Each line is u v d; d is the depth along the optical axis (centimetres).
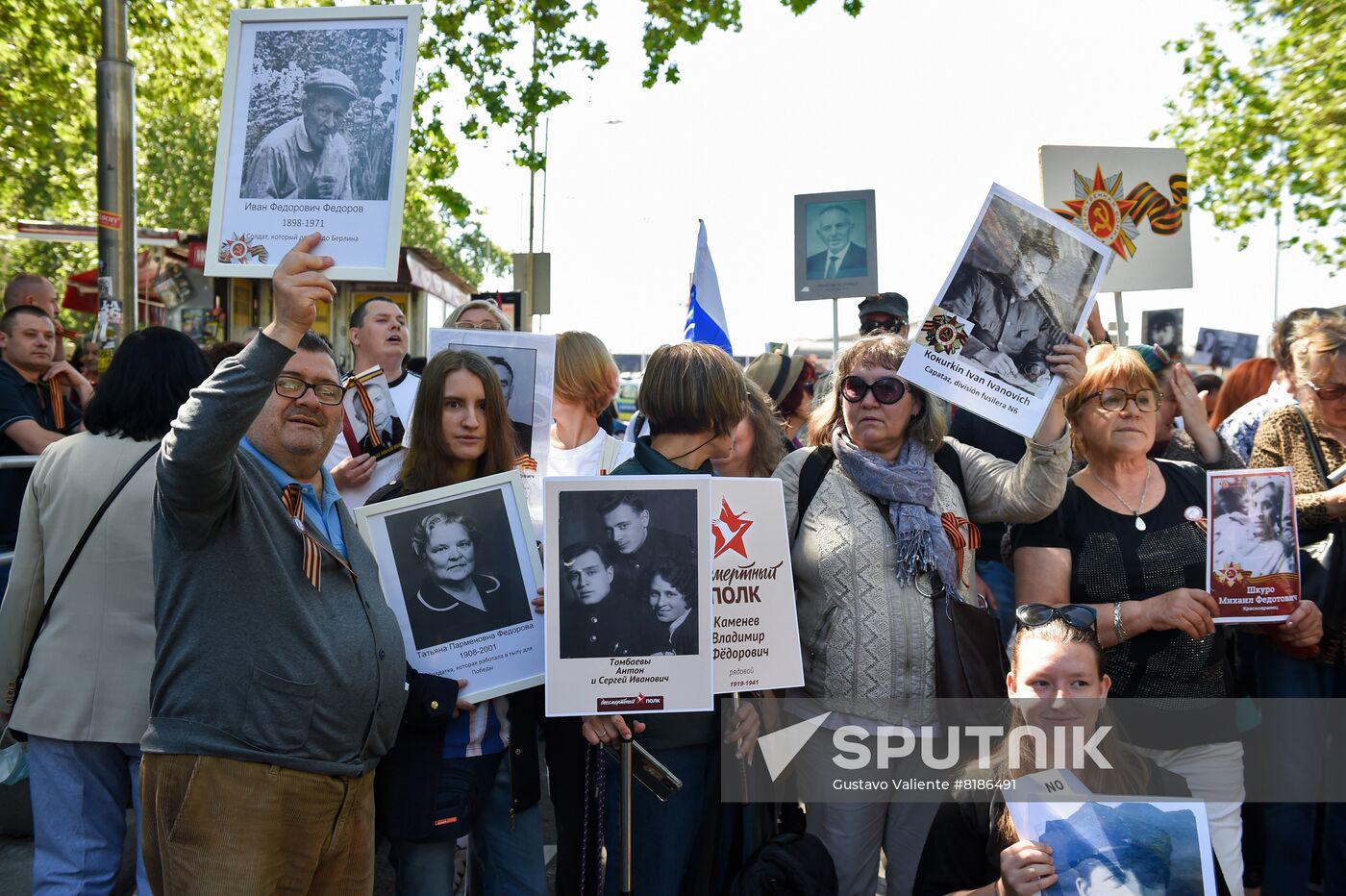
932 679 331
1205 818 266
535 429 410
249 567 266
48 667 337
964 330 338
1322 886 411
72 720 333
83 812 342
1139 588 359
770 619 319
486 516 323
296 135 287
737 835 329
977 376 338
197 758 262
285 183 286
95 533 336
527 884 331
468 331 416
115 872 349
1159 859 263
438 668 315
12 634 345
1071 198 558
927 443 354
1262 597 355
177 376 346
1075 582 363
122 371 344
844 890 337
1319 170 1242
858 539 336
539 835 335
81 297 1658
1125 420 361
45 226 1638
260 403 250
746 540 319
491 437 345
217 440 246
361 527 317
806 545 342
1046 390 335
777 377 568
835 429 362
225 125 289
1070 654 286
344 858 288
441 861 320
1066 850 266
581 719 327
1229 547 356
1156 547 360
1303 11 1223
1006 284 338
